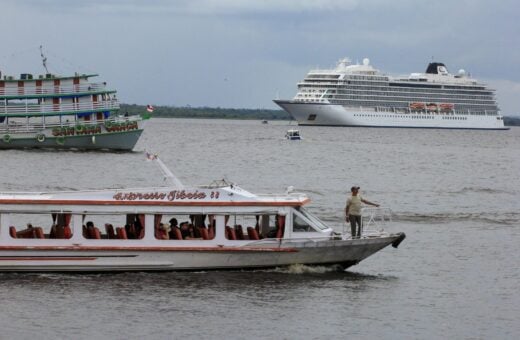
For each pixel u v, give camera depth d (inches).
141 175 6742.1
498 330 2383.1
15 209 2736.2
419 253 3358.8
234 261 2837.1
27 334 2223.2
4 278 2721.5
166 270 2810.0
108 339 2207.2
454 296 2704.2
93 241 2758.4
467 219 4441.4
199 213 2805.1
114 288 2642.7
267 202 2839.6
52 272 2773.1
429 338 2300.7
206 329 2301.9
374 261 3174.2
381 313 2495.1
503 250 3476.9
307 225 2876.5
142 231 2783.0
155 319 2368.4
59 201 2748.5
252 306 2508.6
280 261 2869.1
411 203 5191.9
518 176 7672.2
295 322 2381.9
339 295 2659.9
